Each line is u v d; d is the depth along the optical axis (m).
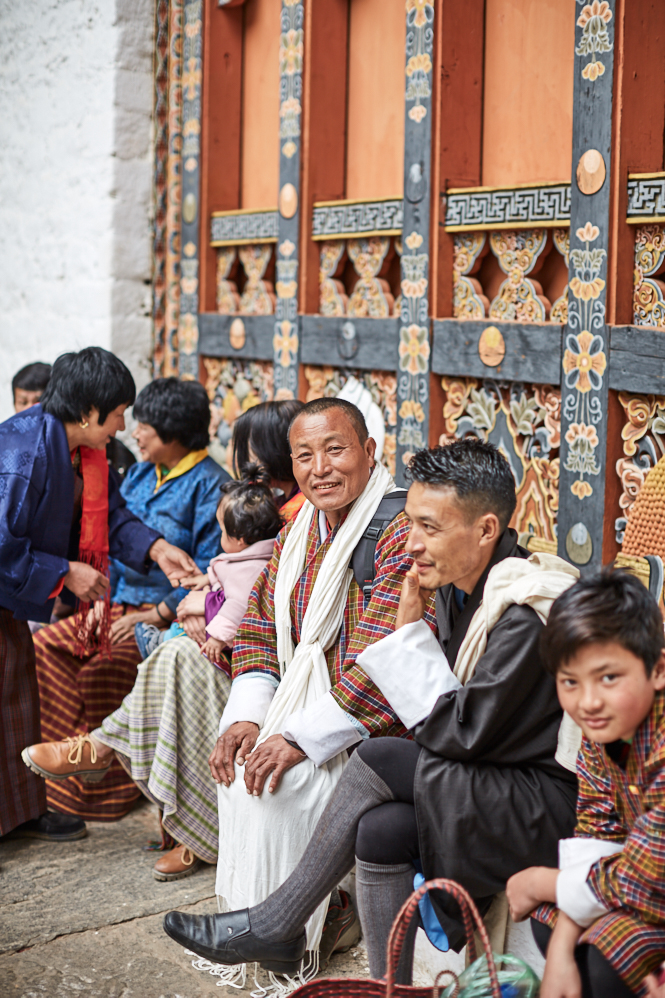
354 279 4.08
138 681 3.02
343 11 4.01
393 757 2.12
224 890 2.52
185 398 3.59
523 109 3.35
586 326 2.94
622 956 1.68
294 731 2.37
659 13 2.83
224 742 2.54
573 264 2.96
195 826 3.01
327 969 2.57
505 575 2.08
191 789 3.00
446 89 3.39
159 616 3.53
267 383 4.44
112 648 3.56
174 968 2.57
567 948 1.75
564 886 1.76
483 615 2.09
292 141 4.04
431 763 2.03
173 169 4.83
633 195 2.83
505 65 3.39
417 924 2.12
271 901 2.27
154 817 3.52
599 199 2.87
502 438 3.33
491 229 3.28
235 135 4.68
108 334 4.95
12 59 5.51
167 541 3.62
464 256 3.43
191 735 2.99
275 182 4.52
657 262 2.82
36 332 5.48
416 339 3.53
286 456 3.10
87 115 4.96
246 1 4.56
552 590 2.01
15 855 3.21
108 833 3.39
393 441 3.76
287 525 2.72
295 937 2.30
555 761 2.07
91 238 5.00
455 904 2.06
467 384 3.43
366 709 2.35
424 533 2.07
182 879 3.05
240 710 2.58
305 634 2.55
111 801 3.48
